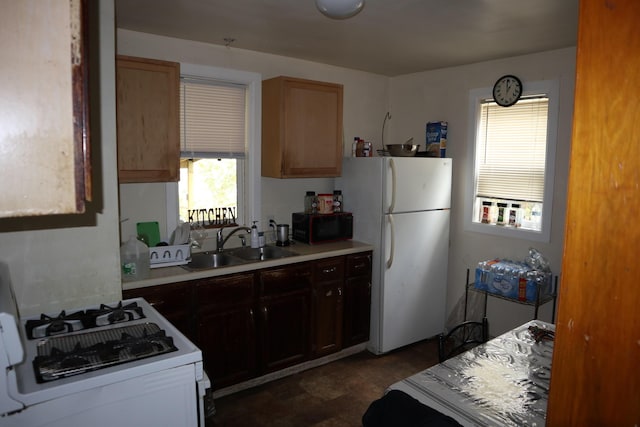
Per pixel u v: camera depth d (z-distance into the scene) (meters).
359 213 3.70
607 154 0.65
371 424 1.53
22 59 0.61
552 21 2.58
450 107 3.97
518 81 3.46
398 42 3.11
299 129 3.42
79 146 0.65
